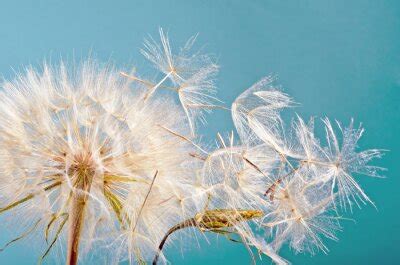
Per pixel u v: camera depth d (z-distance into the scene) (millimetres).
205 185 344
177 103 366
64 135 358
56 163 352
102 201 345
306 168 341
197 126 363
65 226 352
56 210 348
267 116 354
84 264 331
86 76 369
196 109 364
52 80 370
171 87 366
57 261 347
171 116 361
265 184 346
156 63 368
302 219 337
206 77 368
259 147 350
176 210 348
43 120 355
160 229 351
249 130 353
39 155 348
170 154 352
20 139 352
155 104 363
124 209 347
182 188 344
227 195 342
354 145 340
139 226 348
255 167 347
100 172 345
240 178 345
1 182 347
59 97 367
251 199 345
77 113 360
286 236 336
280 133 349
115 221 353
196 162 351
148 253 342
